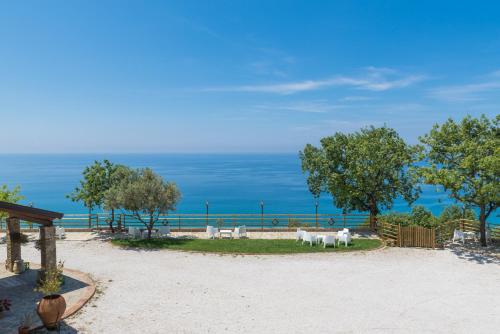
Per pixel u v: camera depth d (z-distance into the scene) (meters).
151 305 14.88
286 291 16.69
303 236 25.73
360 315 14.15
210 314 14.08
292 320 13.62
